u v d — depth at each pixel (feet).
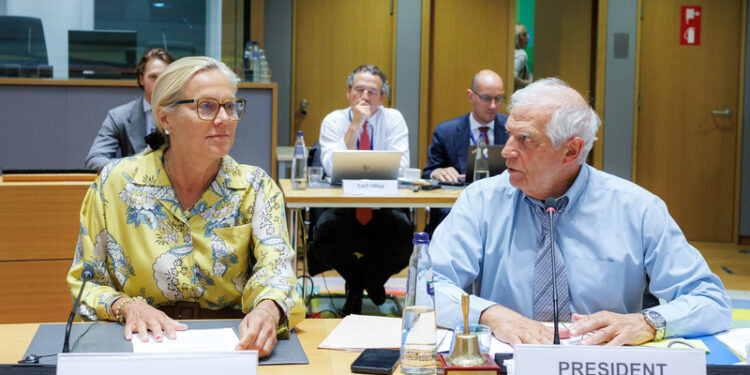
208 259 5.65
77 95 14.92
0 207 8.93
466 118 14.67
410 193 11.12
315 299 14.66
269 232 5.74
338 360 4.57
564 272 5.85
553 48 23.76
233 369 3.58
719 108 22.40
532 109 5.61
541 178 5.71
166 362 3.56
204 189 5.76
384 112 14.51
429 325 4.26
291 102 21.39
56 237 9.14
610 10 22.18
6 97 14.66
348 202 10.70
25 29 14.89
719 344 5.04
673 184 22.68
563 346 3.76
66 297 9.21
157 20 15.43
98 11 15.16
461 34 21.72
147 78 12.80
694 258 5.76
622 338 4.92
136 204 5.64
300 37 21.42
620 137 22.43
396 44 21.33
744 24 22.06
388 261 12.89
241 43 15.79
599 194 5.94
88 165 12.66
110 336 4.84
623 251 5.82
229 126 5.53
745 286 16.58
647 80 22.48
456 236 6.18
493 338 5.09
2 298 9.02
